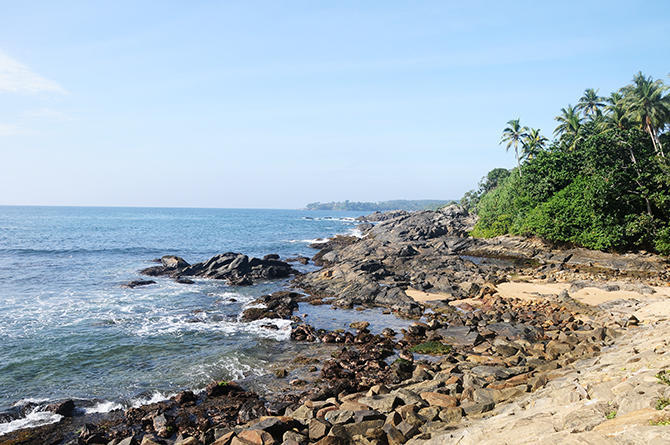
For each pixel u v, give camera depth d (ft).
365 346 76.23
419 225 269.85
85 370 64.80
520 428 29.25
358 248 191.52
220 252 225.76
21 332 81.46
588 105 229.66
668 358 35.88
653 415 23.02
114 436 46.78
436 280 129.59
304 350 75.51
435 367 63.21
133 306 105.29
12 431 47.73
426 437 36.96
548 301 101.40
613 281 120.37
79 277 143.54
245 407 51.80
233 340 80.38
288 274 159.43
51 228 373.40
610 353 52.08
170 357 70.79
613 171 154.71
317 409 47.37
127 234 328.08
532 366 57.62
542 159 188.65
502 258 188.75
